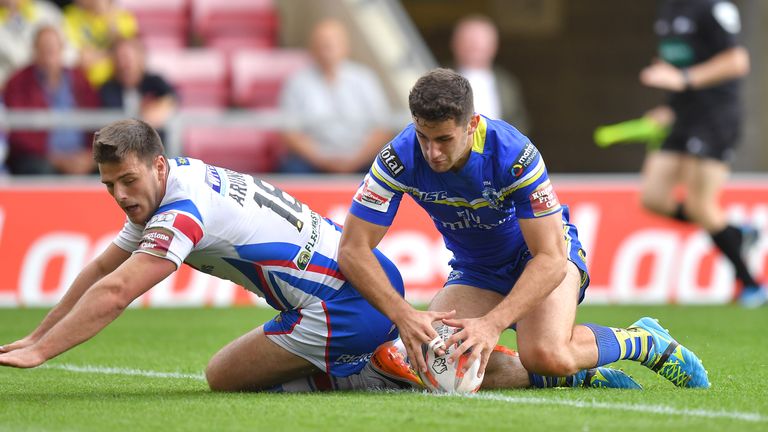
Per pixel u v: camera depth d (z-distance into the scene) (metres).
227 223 16.64
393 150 16.80
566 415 14.99
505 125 17.02
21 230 36.00
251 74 48.16
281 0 50.47
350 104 42.28
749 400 16.58
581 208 38.28
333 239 17.69
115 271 15.84
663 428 14.07
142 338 27.42
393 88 48.41
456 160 16.27
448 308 18.66
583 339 17.45
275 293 17.31
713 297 38.50
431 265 37.12
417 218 37.19
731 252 36.53
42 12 44.88
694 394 17.25
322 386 17.94
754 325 30.34
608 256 38.28
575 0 64.44
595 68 64.62
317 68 42.34
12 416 15.15
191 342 26.58
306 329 17.33
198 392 17.78
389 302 16.84
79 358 23.42
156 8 49.44
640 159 64.31
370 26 48.94
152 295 36.59
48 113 36.94
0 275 35.81
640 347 17.83
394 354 17.73
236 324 30.78
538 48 64.94
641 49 64.06
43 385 18.98
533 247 16.94
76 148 37.44
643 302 38.31
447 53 65.56
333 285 17.41
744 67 35.72
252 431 13.95
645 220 38.47
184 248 16.11
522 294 16.69
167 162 16.52
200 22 49.69
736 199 38.66
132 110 39.44
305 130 38.66
